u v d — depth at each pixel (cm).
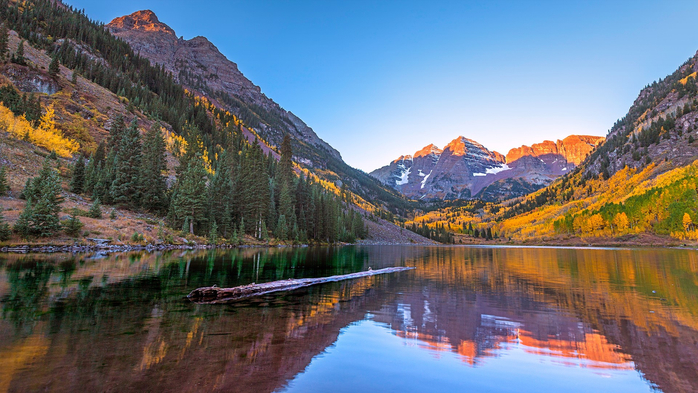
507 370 926
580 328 1373
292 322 1380
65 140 8206
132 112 12238
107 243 4678
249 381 795
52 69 10819
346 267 3969
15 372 783
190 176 7144
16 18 15775
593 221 16500
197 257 4241
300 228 11400
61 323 1210
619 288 2469
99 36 19700
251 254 5416
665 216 13375
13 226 4097
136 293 1816
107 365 849
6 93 8469
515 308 1753
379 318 1502
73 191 6506
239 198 8888
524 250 10669
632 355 1057
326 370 888
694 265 4397
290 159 12238
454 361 991
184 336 1126
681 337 1250
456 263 5016
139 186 7044
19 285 1889
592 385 829
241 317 1424
